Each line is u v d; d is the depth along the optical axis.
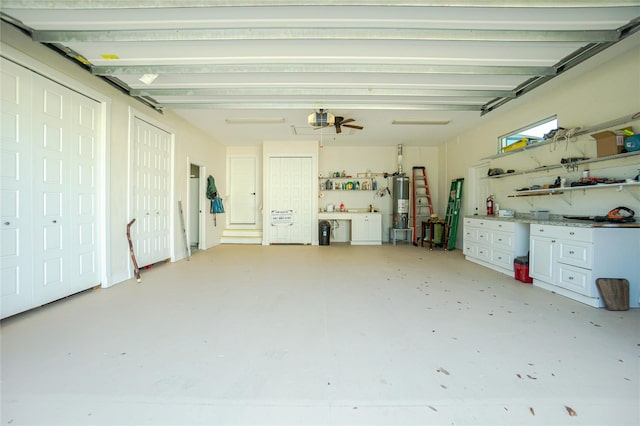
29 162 2.80
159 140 5.02
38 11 2.37
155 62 3.26
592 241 3.06
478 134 6.23
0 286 2.56
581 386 1.71
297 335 2.38
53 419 1.43
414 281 4.11
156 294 3.48
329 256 6.12
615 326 2.57
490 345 2.21
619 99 3.28
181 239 5.77
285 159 7.77
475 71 3.31
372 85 3.91
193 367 1.89
